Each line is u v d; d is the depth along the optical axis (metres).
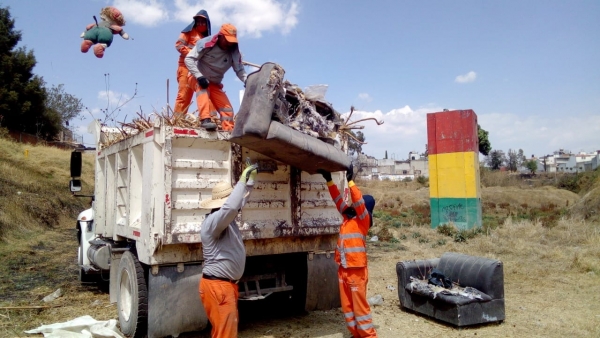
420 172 74.69
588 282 8.11
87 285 8.16
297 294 5.94
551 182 47.22
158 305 4.63
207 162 4.80
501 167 78.81
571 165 95.88
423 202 30.91
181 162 4.65
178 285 4.71
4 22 34.16
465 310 5.54
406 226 17.25
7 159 21.67
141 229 4.81
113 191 6.40
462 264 6.26
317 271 5.71
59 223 17.39
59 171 23.20
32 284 8.21
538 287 7.82
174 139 4.63
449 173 16.14
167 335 4.68
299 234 5.29
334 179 5.77
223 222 3.81
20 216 15.09
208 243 3.93
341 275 4.99
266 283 5.87
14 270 9.51
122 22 6.70
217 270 3.89
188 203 4.63
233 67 5.66
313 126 5.00
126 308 5.29
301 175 5.42
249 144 4.56
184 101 6.64
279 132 4.27
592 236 12.30
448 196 16.14
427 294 5.89
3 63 32.47
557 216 19.69
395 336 5.33
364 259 4.91
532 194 36.53
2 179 18.00
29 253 11.70
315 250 5.68
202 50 5.27
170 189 4.54
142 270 4.92
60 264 10.45
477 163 16.22
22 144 27.02
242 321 5.89
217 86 5.66
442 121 16.34
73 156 7.94
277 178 5.23
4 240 12.73
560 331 5.52
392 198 32.47
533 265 9.65
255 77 4.36
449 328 5.64
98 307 6.58
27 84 33.72
